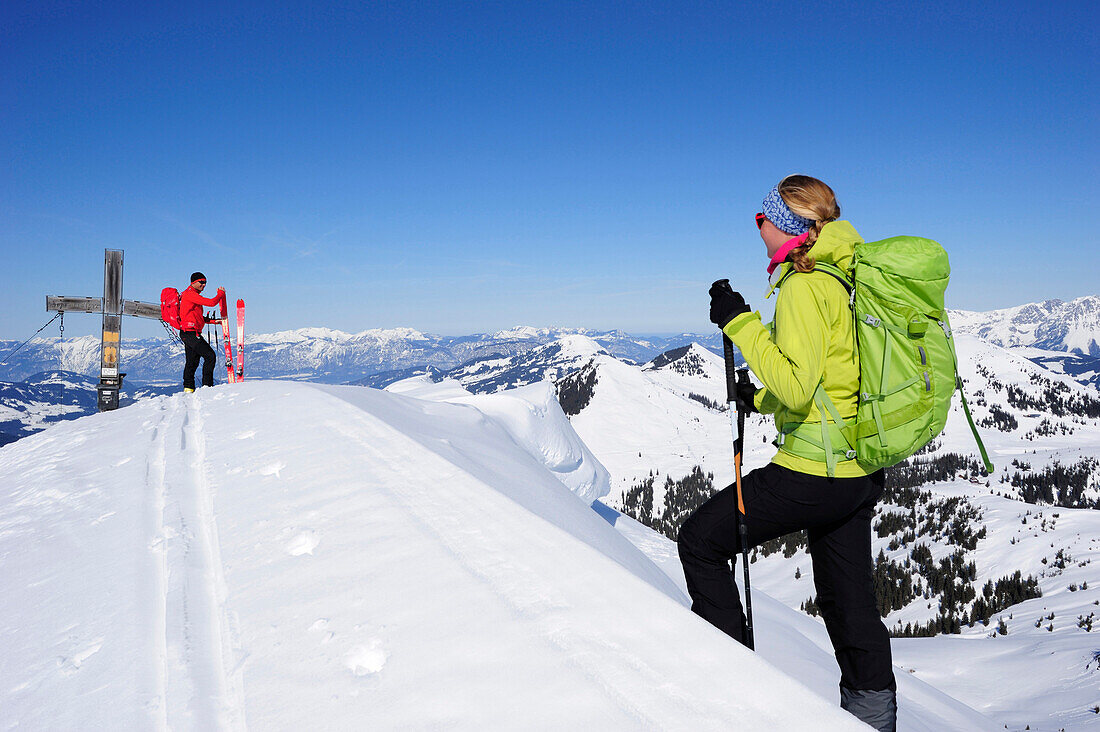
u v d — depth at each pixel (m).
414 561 3.33
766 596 12.28
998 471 189.38
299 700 2.38
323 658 2.64
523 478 6.85
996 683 47.31
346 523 4.03
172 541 4.29
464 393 14.20
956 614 90.00
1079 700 41.56
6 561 4.56
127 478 6.14
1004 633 75.38
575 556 3.16
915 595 100.62
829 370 2.41
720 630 2.55
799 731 1.93
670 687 2.16
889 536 130.75
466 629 2.64
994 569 105.19
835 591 2.69
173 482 5.76
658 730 1.95
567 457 14.19
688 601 6.15
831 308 2.37
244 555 3.91
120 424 9.29
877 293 2.29
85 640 3.17
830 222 2.50
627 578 2.91
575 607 2.71
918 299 2.27
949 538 120.31
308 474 5.21
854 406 2.42
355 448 5.68
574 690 2.18
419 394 13.97
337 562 3.51
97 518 5.09
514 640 2.52
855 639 2.61
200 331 12.86
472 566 3.20
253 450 6.36
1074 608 79.06
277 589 3.35
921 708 7.70
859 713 2.58
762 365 2.45
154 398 11.20
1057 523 116.88
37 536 4.97
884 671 2.58
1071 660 48.09
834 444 2.41
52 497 6.03
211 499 5.16
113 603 3.51
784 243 2.57
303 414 7.47
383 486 4.55
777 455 2.63
